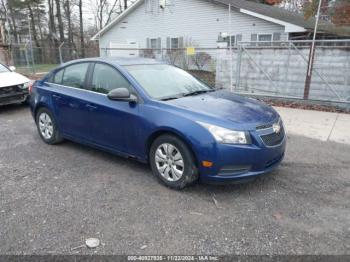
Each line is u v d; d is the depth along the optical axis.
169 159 3.85
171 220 3.21
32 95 5.81
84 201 3.59
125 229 3.05
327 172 4.42
